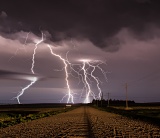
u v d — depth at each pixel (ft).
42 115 157.69
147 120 103.55
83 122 95.71
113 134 59.06
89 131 66.23
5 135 64.03
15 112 225.97
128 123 90.12
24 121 115.44
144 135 56.54
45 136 59.16
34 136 59.98
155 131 64.49
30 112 225.35
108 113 172.65
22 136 60.80
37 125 91.71
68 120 110.22
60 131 68.44
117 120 105.60
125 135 57.00
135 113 159.02
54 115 164.35
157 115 133.49
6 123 102.17
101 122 94.99
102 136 55.88
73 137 55.57
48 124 93.81
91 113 172.96
